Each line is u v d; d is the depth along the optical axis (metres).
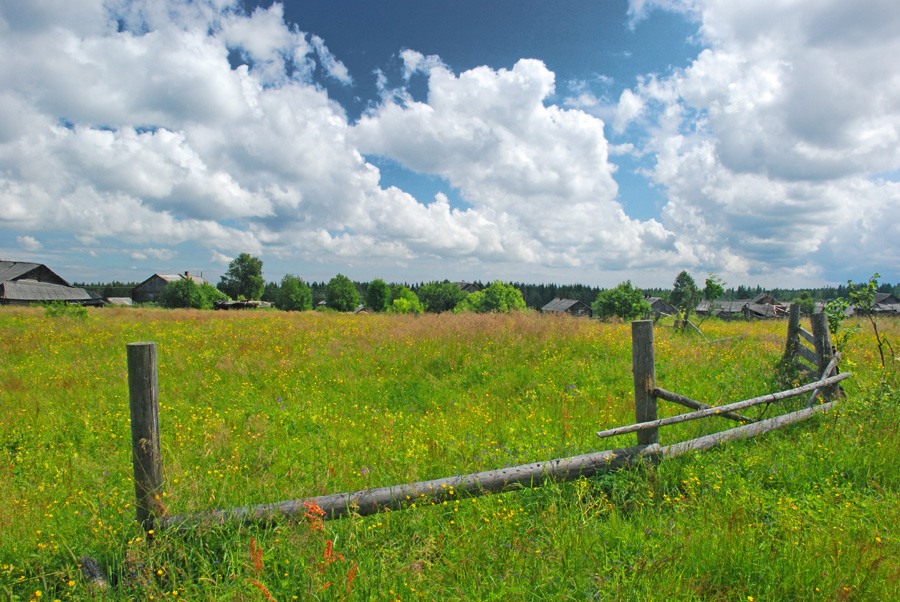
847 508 3.30
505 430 5.61
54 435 5.59
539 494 3.61
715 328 15.63
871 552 2.71
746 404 4.68
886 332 11.55
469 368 9.02
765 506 3.37
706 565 2.74
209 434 5.27
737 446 4.52
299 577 2.70
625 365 8.59
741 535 2.89
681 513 3.40
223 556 2.80
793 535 2.93
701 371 7.91
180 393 7.42
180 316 21.25
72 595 2.57
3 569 2.71
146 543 2.77
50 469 4.53
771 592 2.51
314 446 5.33
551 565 2.76
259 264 86.69
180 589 2.57
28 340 11.44
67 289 48.38
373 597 2.48
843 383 6.52
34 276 56.25
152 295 74.81
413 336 11.73
